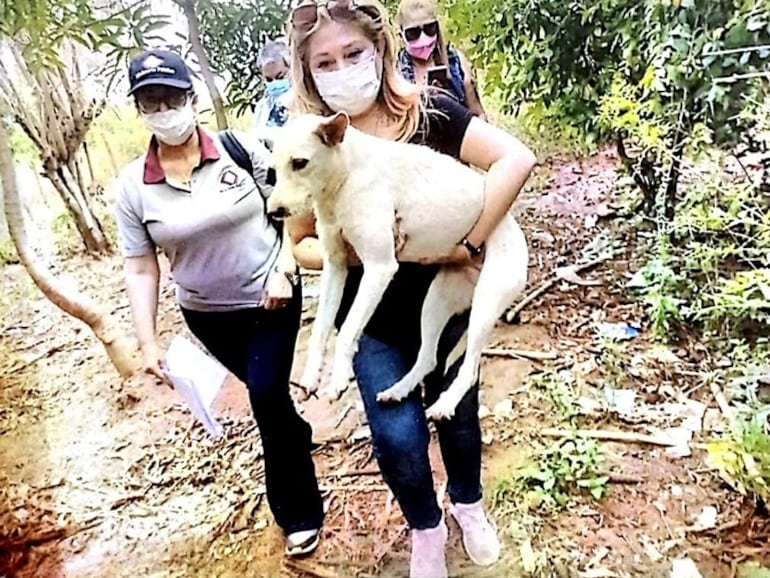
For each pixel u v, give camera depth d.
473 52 4.36
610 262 4.02
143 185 2.14
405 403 1.85
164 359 2.28
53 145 5.59
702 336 3.18
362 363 1.89
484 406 2.99
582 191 5.11
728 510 2.30
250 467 2.98
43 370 4.24
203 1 4.72
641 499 2.40
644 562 2.17
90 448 3.36
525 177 1.72
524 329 3.51
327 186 1.55
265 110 3.44
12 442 3.54
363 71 1.69
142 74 2.01
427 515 1.92
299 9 1.70
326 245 1.70
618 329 3.37
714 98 3.08
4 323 4.96
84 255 5.93
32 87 5.37
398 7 3.47
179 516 2.79
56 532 2.78
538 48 4.08
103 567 2.58
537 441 2.71
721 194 3.38
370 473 2.76
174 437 3.30
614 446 2.64
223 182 2.14
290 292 2.10
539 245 4.37
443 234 1.68
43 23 2.67
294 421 2.28
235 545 2.55
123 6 3.73
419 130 1.76
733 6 3.07
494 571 2.21
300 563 2.39
